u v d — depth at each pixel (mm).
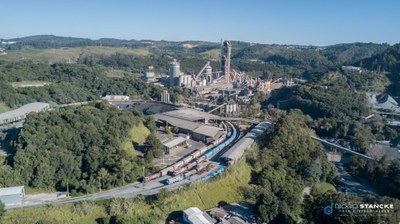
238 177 192250
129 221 149125
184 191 170750
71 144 198375
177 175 186375
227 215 160000
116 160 187500
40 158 182125
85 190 171375
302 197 192375
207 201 172250
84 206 155500
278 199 166875
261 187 183000
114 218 152125
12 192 160125
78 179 183875
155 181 183375
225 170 190625
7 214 149250
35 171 178625
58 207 155875
